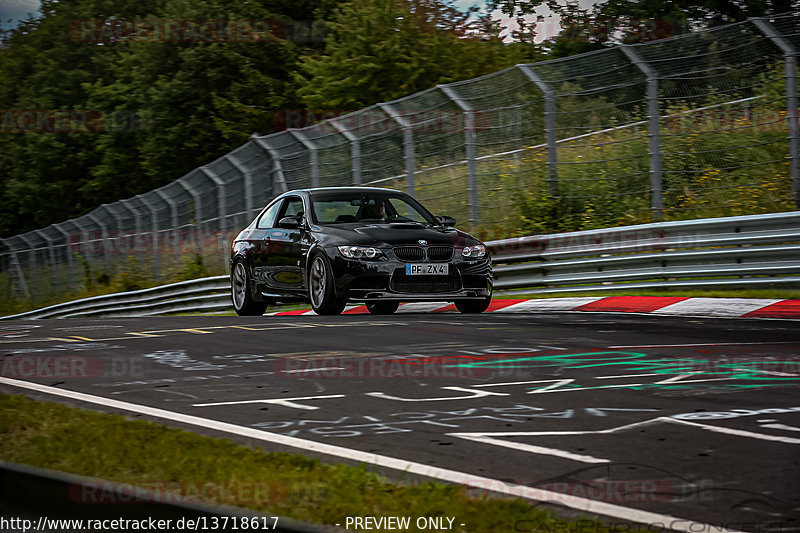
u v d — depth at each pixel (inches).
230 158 2111.2
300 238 1152.8
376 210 1185.4
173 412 538.3
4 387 640.4
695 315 1047.6
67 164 4859.7
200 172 2265.0
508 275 1443.2
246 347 828.6
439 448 439.8
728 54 1456.7
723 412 507.2
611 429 473.1
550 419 499.8
